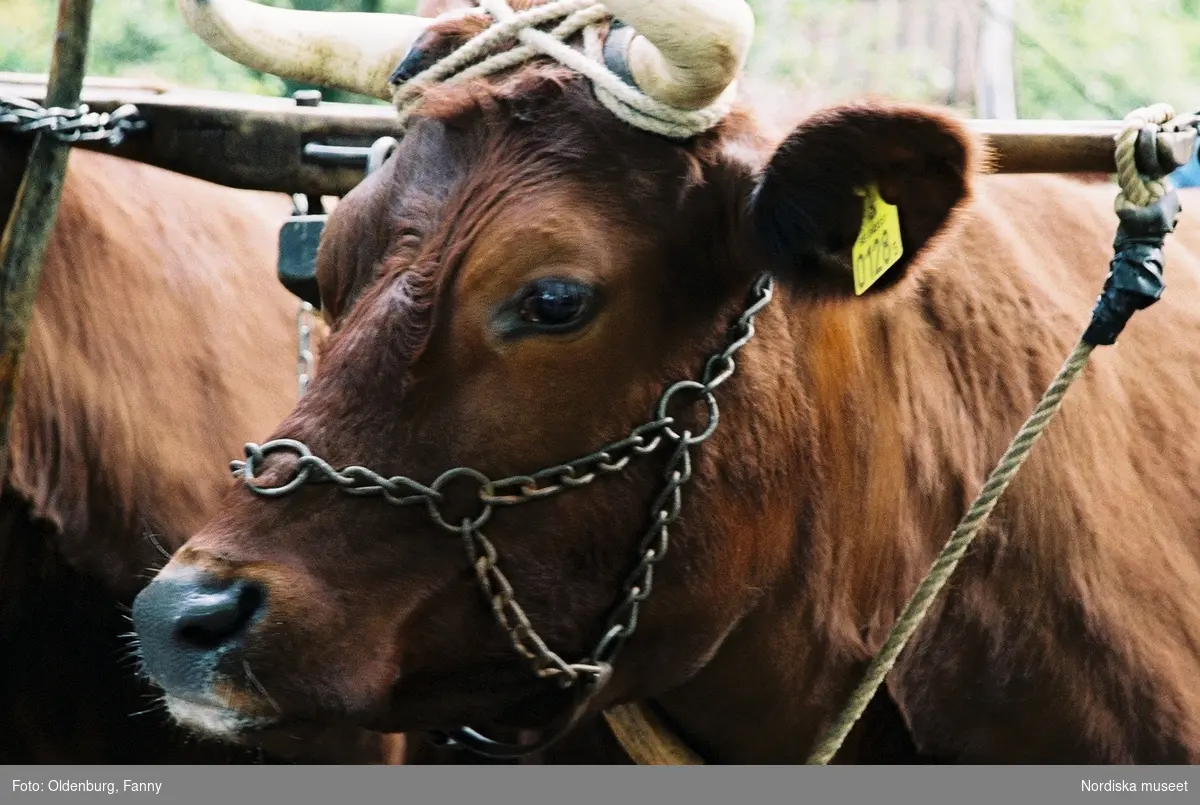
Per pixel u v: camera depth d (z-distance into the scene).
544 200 2.69
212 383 4.21
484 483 2.71
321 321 4.48
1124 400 3.69
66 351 3.97
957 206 2.72
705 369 2.84
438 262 2.71
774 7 8.09
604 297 2.69
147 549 4.05
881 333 3.30
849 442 3.19
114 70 7.62
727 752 3.38
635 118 2.73
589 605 2.83
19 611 4.00
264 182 3.75
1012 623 3.47
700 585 2.92
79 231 4.07
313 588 2.65
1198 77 9.06
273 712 2.63
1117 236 2.99
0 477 3.61
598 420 2.75
